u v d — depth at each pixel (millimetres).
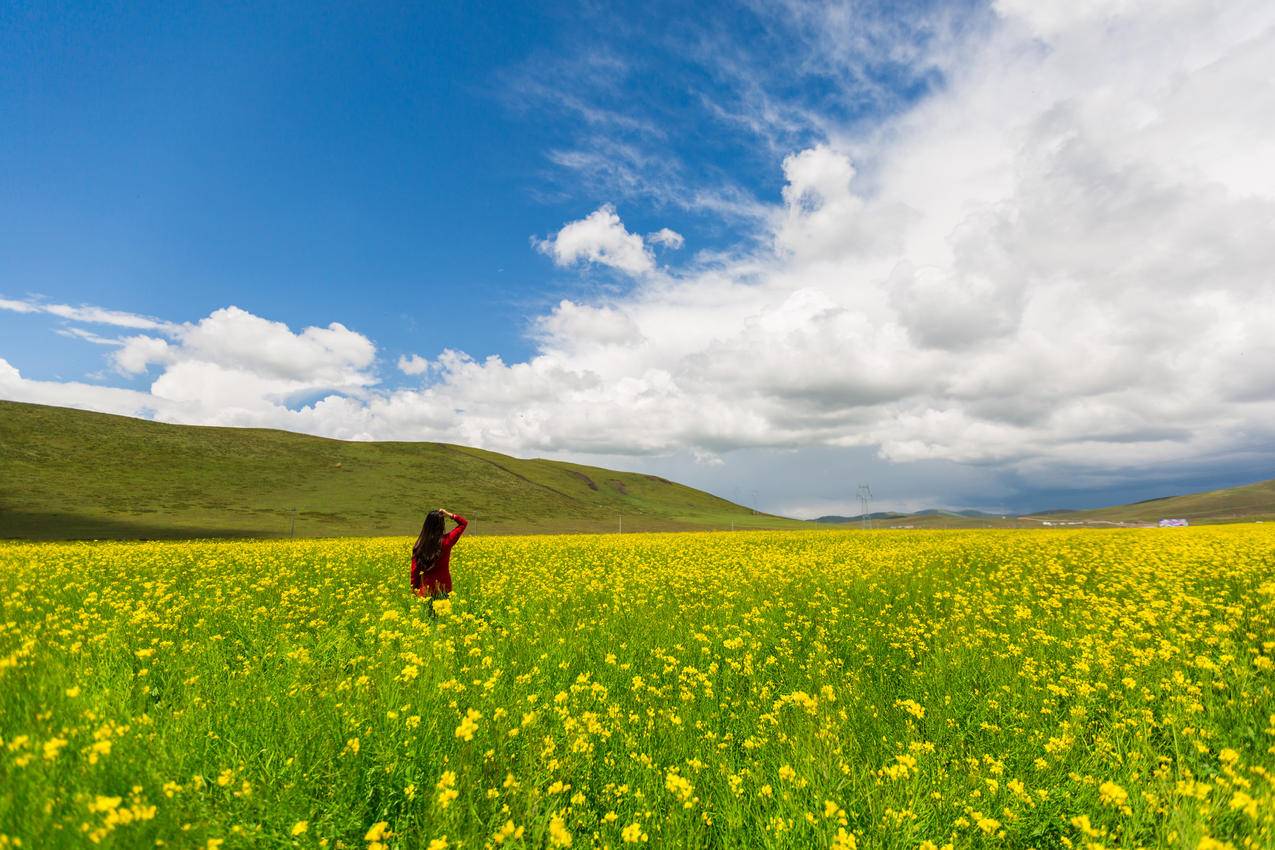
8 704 4965
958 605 11625
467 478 146125
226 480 109000
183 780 4125
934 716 6195
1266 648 7562
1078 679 6680
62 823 3297
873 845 3746
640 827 3855
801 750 4980
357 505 106688
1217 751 5238
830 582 14656
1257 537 25688
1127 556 19203
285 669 7016
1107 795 3994
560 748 4934
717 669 7648
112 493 90438
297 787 4055
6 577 14703
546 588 13703
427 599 10578
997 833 4039
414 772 4465
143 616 8875
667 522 149000
